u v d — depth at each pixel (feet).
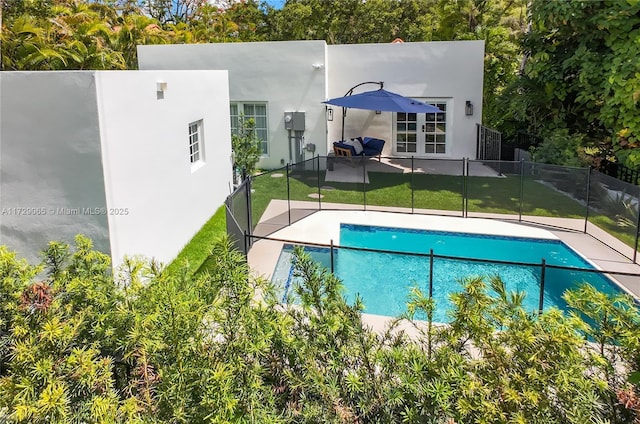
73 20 48.96
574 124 43.37
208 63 50.62
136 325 9.02
